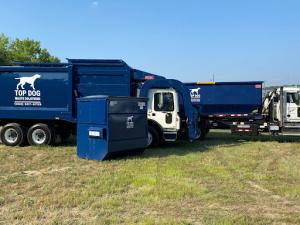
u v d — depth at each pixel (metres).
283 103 18.97
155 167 11.23
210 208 7.16
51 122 16.55
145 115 13.73
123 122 12.88
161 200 7.66
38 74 16.22
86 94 16.05
